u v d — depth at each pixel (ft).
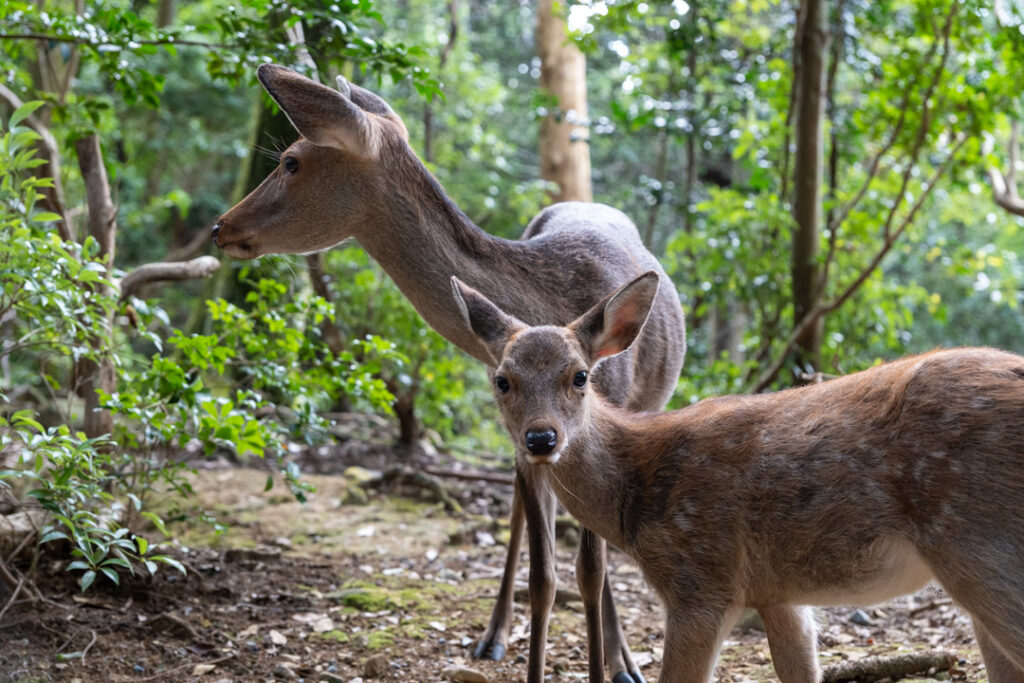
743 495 11.87
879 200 30.14
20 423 14.94
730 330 46.16
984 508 10.36
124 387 19.33
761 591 12.07
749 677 15.65
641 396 16.56
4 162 15.05
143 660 15.78
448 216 15.31
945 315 32.48
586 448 12.80
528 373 12.39
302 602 18.79
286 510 24.45
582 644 17.44
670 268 31.73
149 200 56.80
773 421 12.06
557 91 42.42
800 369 27.40
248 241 15.42
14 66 21.75
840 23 30.42
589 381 13.12
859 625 18.39
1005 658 11.71
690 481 12.19
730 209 29.35
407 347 28.96
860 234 28.84
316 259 27.35
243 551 20.68
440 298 15.16
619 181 63.41
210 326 32.32
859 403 11.51
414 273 15.21
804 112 27.14
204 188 59.82
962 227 48.75
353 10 19.06
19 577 16.71
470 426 36.24
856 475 11.19
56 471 14.87
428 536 23.22
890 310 30.76
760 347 29.99
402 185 15.16
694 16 34.19
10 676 14.57
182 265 20.22
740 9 36.68
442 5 57.21
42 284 15.29
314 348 21.11
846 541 11.29
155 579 18.56
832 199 30.86
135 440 18.38
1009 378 10.69
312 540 22.54
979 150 28.27
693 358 33.78
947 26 25.39
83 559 17.57
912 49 27.58
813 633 12.91
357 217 15.24
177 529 22.06
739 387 29.14
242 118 57.72
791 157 32.01
